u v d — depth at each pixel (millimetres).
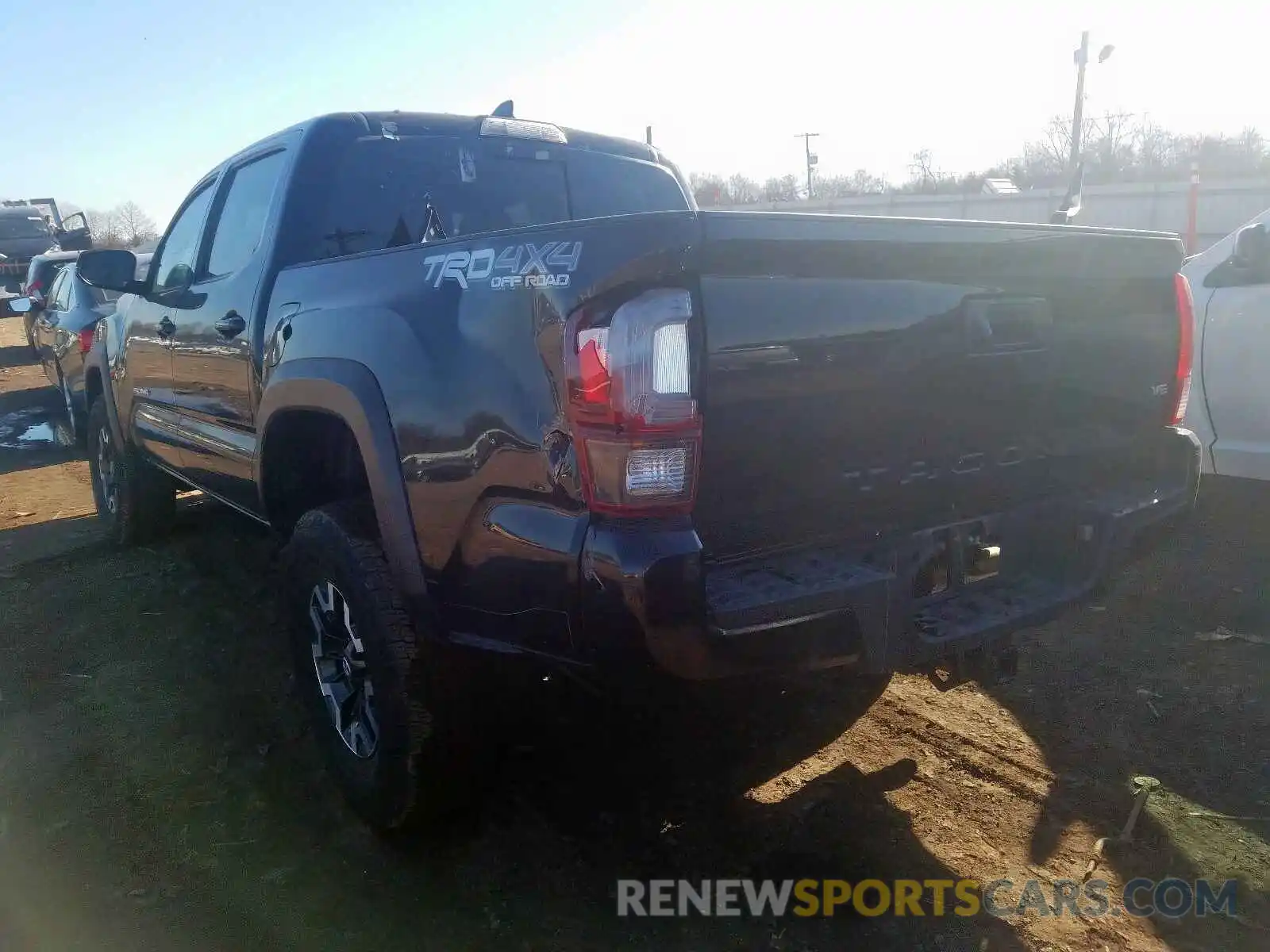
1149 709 3650
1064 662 4055
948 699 3762
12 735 3557
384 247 3744
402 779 2699
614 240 2086
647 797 3141
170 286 4504
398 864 2850
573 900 2691
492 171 4039
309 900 2699
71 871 2822
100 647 4281
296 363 3074
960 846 2891
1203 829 2949
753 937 2547
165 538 5719
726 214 2115
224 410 3832
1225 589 4730
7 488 7461
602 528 2096
